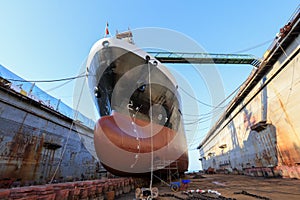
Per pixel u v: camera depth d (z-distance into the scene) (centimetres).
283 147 1288
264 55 1542
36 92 1407
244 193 625
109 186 551
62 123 1469
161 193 662
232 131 2541
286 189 698
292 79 1165
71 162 1485
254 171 1620
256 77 1631
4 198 264
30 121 1120
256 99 1736
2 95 952
